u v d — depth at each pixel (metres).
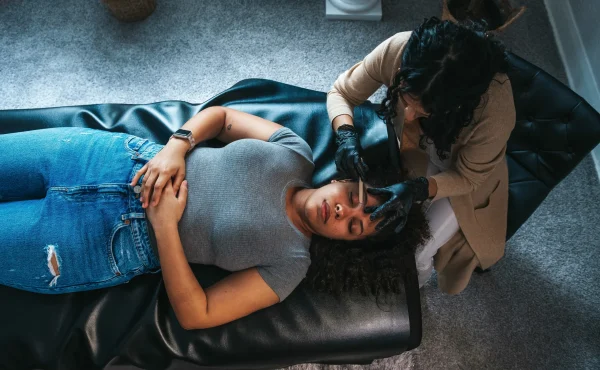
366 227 1.21
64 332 1.27
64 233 1.19
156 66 2.06
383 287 1.33
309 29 2.19
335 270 1.31
